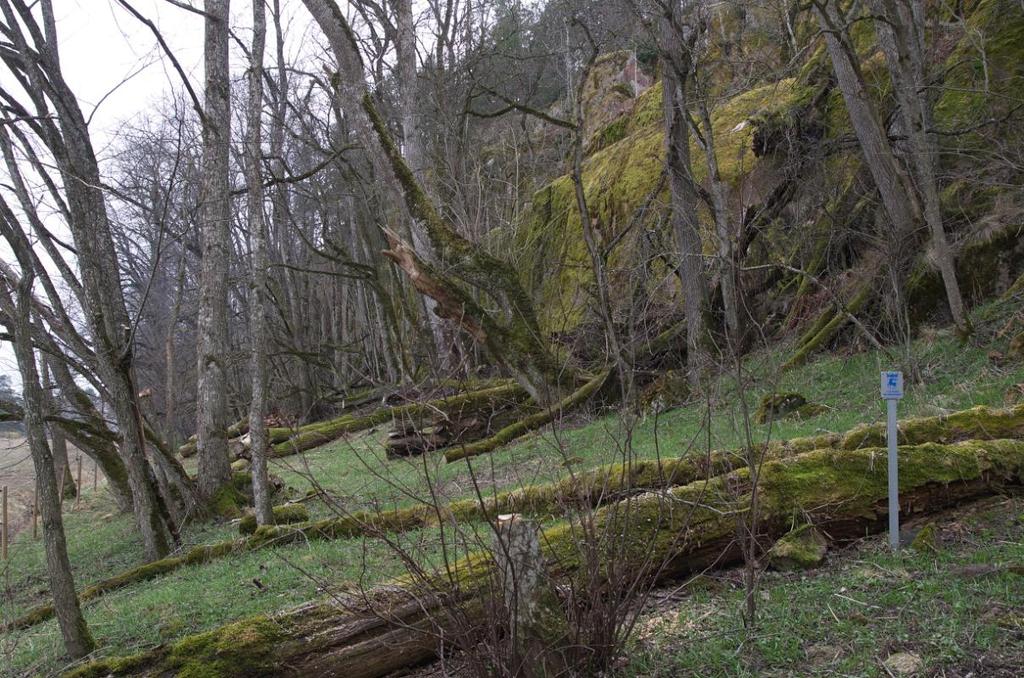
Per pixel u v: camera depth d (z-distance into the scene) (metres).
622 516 5.75
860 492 6.14
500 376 16.34
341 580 6.79
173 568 9.62
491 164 26.91
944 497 6.28
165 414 17.52
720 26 21.25
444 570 5.55
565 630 4.42
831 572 5.68
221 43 13.91
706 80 16.16
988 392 9.20
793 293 16.58
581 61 27.98
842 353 13.52
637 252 14.68
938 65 15.35
